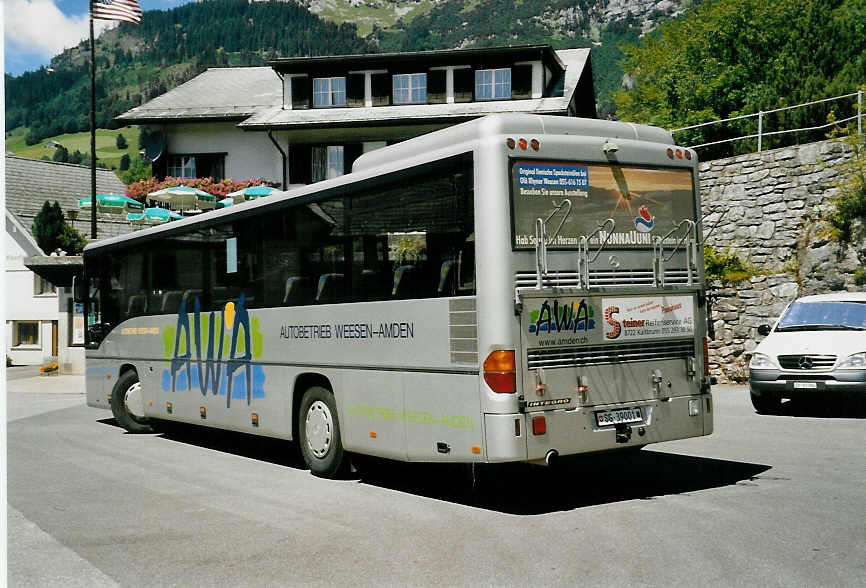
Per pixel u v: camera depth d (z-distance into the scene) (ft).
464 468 32.37
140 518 24.59
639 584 17.24
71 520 24.45
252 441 42.55
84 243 148.97
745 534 20.92
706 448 34.81
